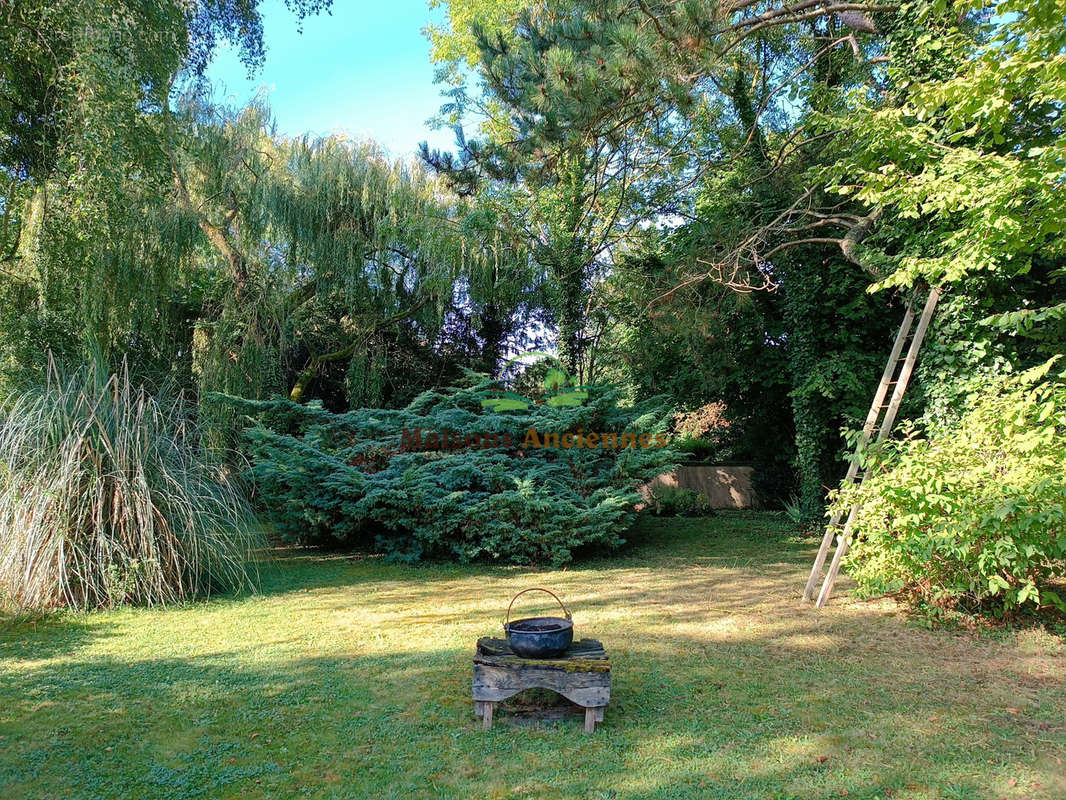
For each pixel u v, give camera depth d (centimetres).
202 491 588
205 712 330
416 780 262
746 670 388
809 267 963
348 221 1127
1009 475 449
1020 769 267
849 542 532
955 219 668
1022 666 392
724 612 526
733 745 290
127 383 575
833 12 841
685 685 363
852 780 258
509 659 314
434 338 1260
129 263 949
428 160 949
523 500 723
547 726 313
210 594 588
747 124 1067
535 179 859
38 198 930
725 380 1114
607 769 269
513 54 810
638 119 839
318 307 1223
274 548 856
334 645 442
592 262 1251
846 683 365
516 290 1203
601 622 498
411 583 657
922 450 506
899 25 762
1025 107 634
